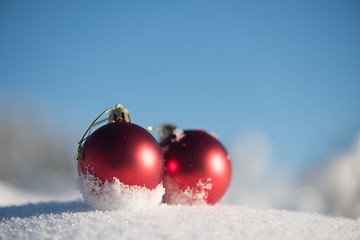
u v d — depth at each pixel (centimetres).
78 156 56
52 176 167
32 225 52
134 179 54
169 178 58
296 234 51
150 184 55
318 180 103
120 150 54
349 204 92
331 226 54
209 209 56
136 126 56
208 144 59
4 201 76
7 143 172
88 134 57
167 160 58
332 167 102
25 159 171
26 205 62
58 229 50
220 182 59
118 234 49
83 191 55
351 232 53
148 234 49
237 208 59
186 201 58
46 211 56
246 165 123
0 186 113
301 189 105
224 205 62
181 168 58
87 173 54
